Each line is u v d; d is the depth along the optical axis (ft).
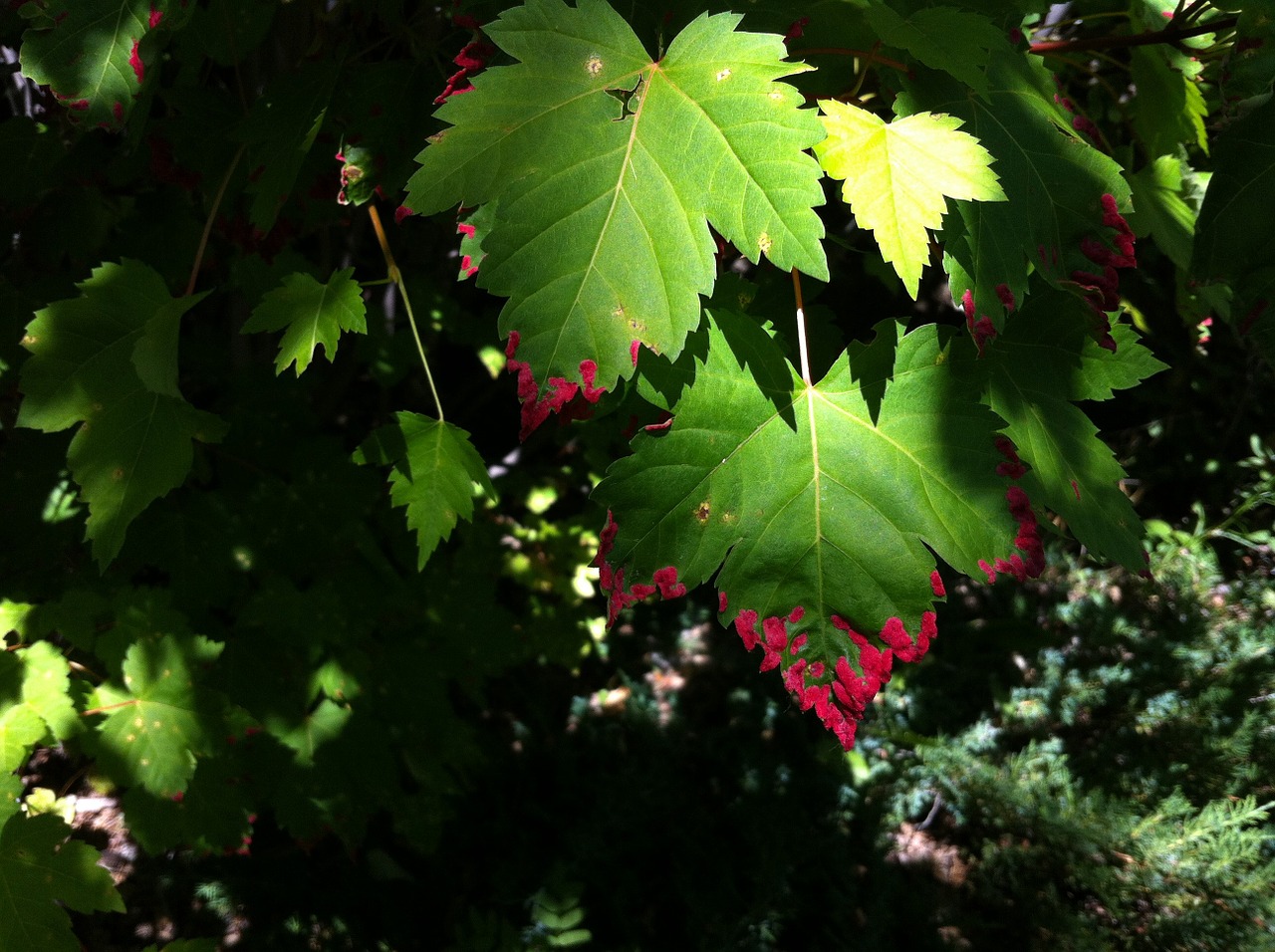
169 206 1.71
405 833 2.73
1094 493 1.16
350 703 2.43
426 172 1.01
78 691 1.74
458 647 2.73
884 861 3.24
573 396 0.99
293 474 2.34
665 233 1.00
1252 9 1.14
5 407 1.93
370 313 2.69
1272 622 4.02
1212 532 4.36
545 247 0.99
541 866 3.12
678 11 1.17
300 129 1.31
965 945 3.23
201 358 2.62
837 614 1.08
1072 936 3.04
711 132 1.01
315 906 2.92
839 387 1.11
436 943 2.96
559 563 3.40
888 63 1.14
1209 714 3.62
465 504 1.33
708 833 3.21
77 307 1.23
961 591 4.22
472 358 3.85
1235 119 1.14
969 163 1.05
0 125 1.58
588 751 3.54
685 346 1.09
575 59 1.04
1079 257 1.12
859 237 2.09
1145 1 1.41
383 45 1.48
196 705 1.79
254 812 1.86
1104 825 3.16
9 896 1.46
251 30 1.50
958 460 1.09
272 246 1.54
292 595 2.28
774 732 3.68
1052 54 1.36
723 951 2.86
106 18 1.13
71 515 2.02
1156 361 1.17
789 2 1.17
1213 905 3.03
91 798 2.89
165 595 1.82
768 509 1.09
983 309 1.06
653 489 1.07
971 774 3.38
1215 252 1.15
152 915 2.87
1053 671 3.78
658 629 4.11
